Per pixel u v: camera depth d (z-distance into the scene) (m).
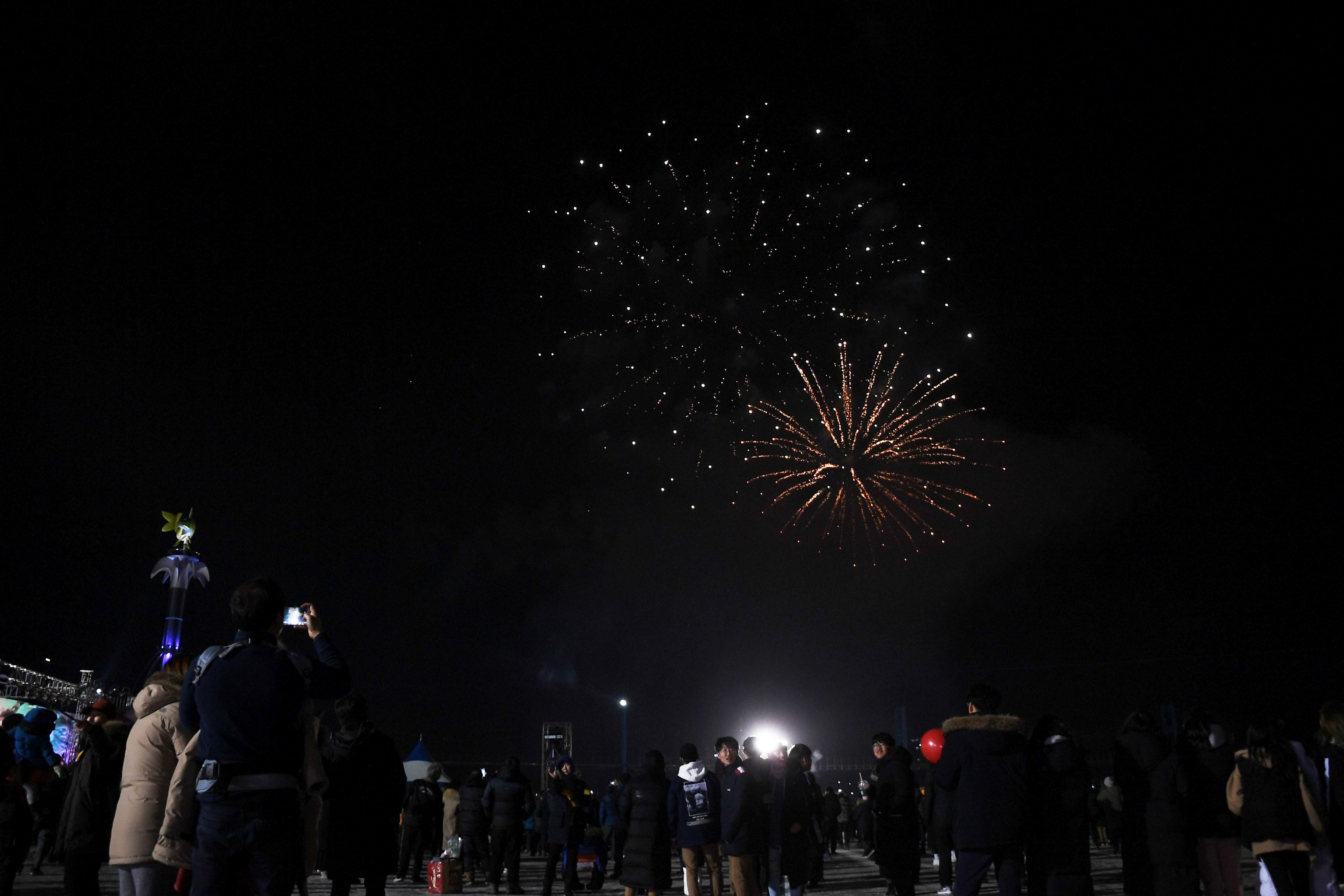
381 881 7.73
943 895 12.78
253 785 4.37
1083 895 7.97
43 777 12.19
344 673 5.42
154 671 6.45
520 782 15.40
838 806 25.55
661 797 11.65
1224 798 8.98
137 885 6.00
